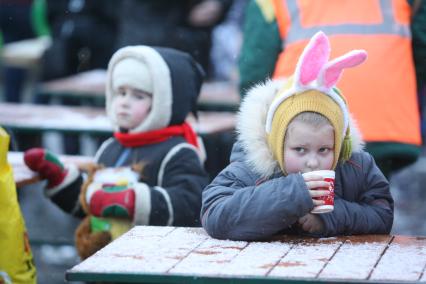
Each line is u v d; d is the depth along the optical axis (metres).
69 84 23.02
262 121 10.17
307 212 9.74
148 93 13.06
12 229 10.88
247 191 9.91
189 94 13.40
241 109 10.36
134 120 13.07
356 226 10.22
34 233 19.59
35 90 26.08
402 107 13.38
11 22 28.41
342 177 10.45
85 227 13.03
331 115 9.81
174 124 13.26
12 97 27.84
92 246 12.75
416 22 13.84
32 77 28.75
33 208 21.86
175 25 20.66
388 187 10.62
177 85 13.15
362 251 9.45
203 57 21.12
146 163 12.93
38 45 28.14
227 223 9.84
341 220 10.15
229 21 23.78
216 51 23.64
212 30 21.56
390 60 13.40
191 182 12.85
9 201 10.88
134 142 13.12
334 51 13.38
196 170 12.98
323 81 9.82
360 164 10.56
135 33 20.53
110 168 13.05
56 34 23.98
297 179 9.75
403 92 13.40
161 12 20.52
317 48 9.75
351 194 10.48
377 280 8.45
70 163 14.16
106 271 8.72
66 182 13.45
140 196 12.52
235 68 23.64
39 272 17.77
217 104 21.11
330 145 9.88
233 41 23.75
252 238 9.87
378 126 13.29
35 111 19.28
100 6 23.72
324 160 9.91
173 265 8.92
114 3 23.50
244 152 10.52
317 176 9.71
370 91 13.29
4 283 10.80
